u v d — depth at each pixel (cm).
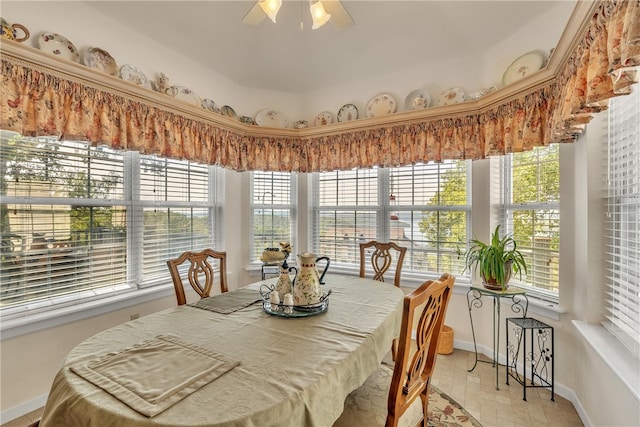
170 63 267
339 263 342
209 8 236
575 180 195
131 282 246
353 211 336
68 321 200
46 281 199
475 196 264
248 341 125
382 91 315
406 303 101
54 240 203
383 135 297
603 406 153
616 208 170
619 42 112
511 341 238
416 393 123
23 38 181
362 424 115
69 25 203
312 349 118
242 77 323
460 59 277
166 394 88
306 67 313
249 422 79
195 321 148
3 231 183
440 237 291
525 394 204
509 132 224
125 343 123
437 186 293
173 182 279
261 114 340
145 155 252
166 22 241
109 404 84
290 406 86
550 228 221
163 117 244
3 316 179
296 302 163
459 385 217
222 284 219
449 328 271
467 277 277
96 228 225
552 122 187
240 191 334
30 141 192
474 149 254
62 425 89
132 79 235
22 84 172
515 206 246
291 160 333
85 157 219
